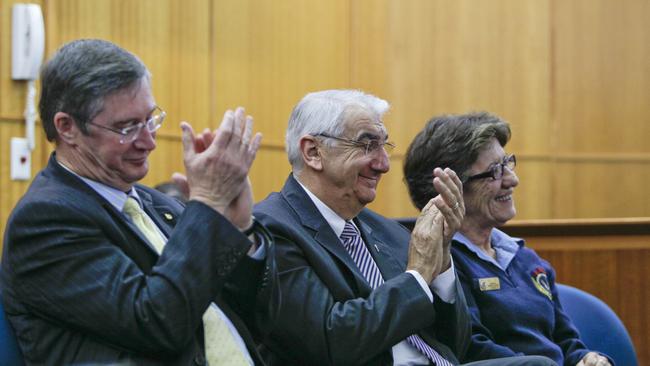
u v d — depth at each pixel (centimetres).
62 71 234
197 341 232
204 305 218
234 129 228
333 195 288
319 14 715
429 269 276
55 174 235
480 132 326
